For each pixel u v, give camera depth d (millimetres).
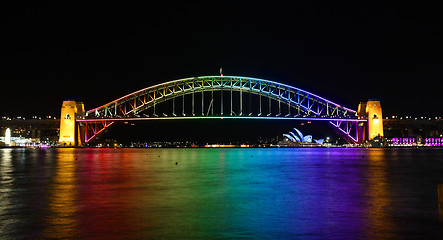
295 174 38250
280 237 13492
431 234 13844
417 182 30375
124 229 14484
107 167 48812
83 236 13562
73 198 21578
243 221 15773
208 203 19953
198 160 70188
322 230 14375
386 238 13383
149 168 47000
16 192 24172
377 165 53719
